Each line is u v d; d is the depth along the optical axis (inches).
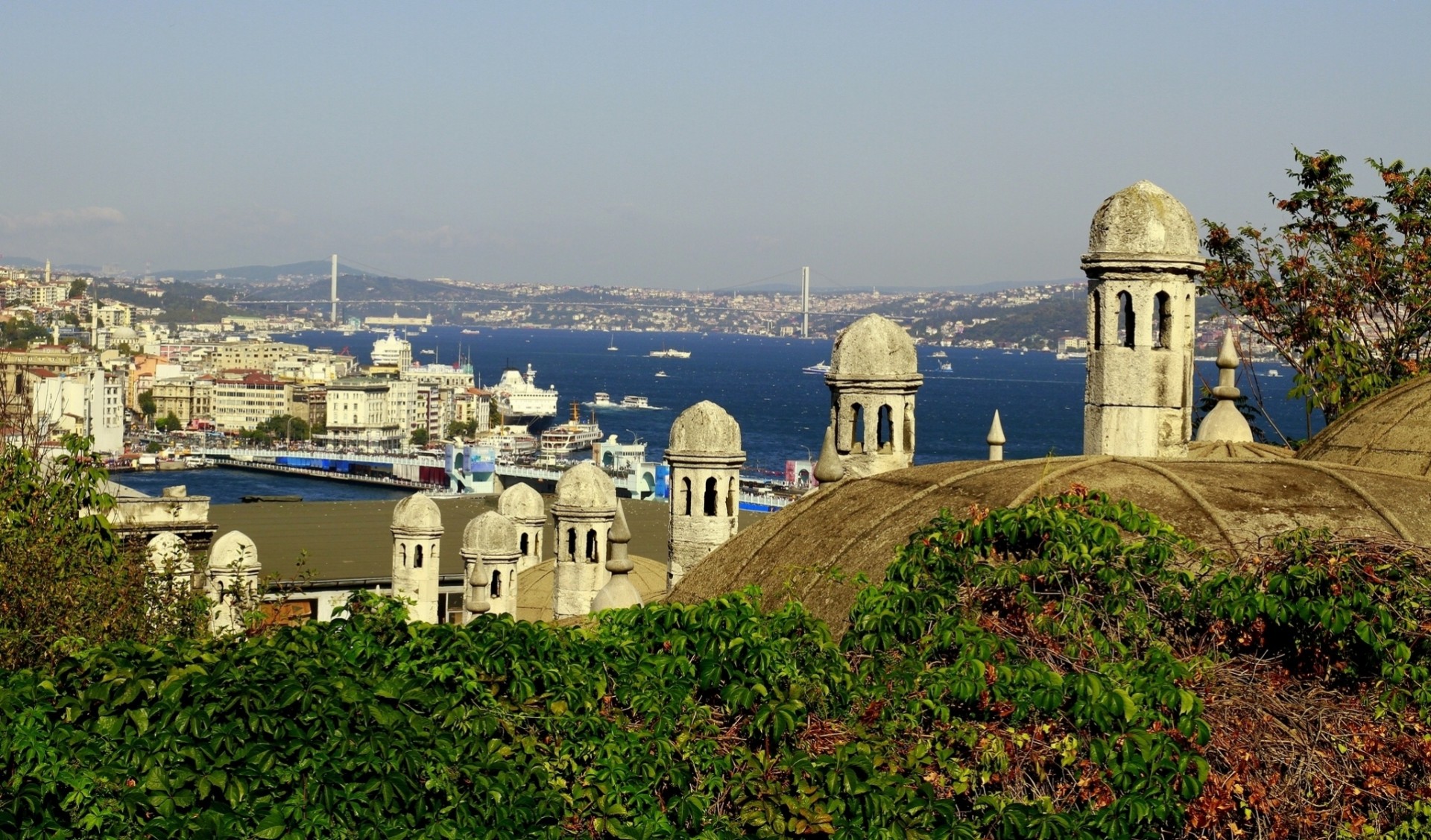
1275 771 657.0
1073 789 652.7
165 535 1849.2
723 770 670.5
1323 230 1967.3
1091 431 1048.8
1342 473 880.3
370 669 688.4
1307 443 1204.5
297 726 634.8
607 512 1770.4
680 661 716.0
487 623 717.9
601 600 1184.8
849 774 641.0
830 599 875.4
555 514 1790.1
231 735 625.6
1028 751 661.3
